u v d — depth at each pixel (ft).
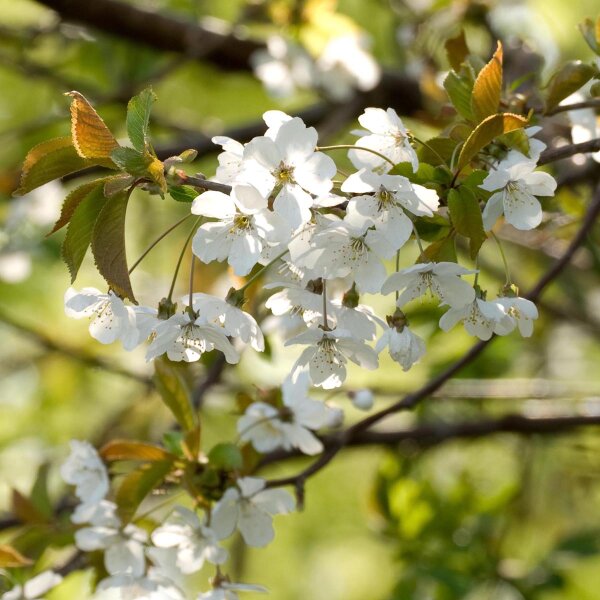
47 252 29.32
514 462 32.22
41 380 35.09
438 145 12.67
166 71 29.09
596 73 14.29
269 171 11.38
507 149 12.94
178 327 12.63
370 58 28.35
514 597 24.61
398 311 12.80
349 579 39.42
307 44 28.35
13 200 28.94
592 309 31.60
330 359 12.85
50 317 34.96
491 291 31.73
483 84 12.41
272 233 11.42
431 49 28.35
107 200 11.55
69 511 20.89
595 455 30.58
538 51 24.29
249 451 16.25
